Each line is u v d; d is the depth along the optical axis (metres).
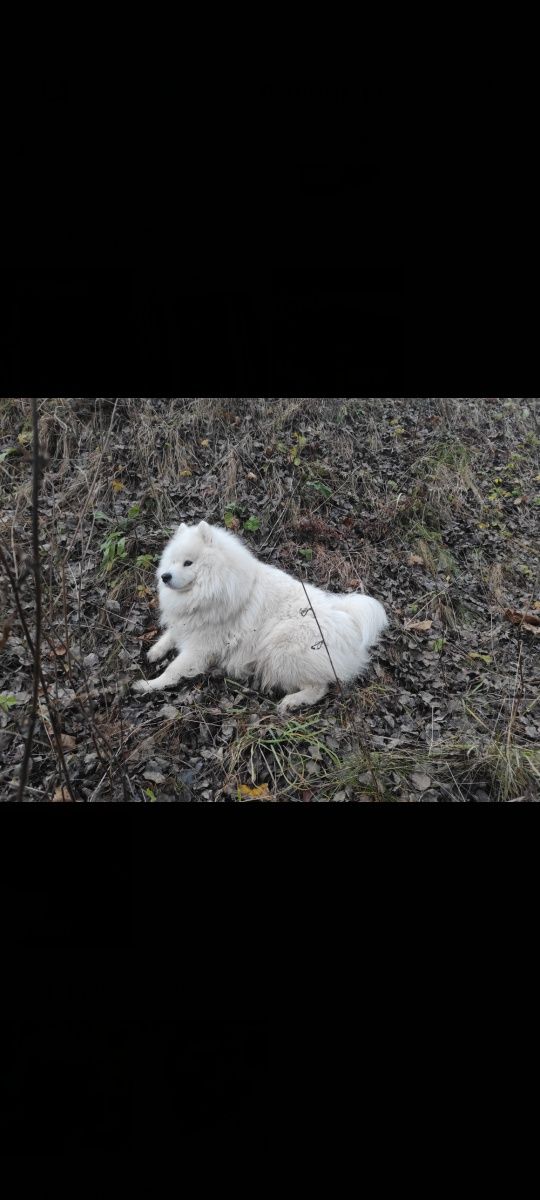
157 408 4.86
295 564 4.40
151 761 2.88
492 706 3.61
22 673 3.11
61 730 2.86
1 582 2.83
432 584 4.54
